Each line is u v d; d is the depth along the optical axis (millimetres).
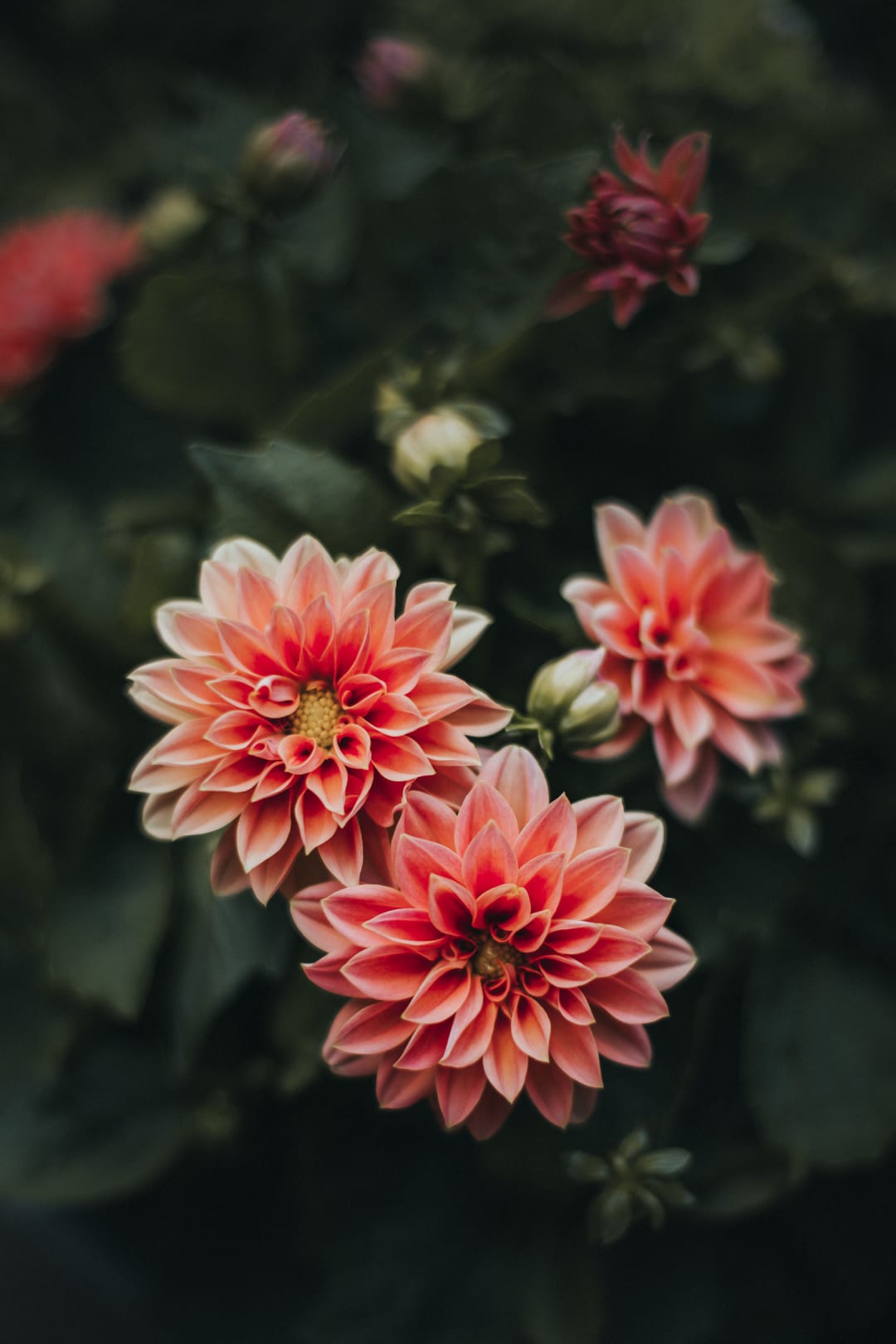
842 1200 606
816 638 574
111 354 755
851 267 642
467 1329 558
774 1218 608
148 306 615
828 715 565
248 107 703
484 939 442
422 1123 581
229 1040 604
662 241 505
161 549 557
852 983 572
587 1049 425
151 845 593
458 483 494
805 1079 557
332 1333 562
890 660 596
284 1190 640
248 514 503
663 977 434
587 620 475
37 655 616
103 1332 787
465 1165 580
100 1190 585
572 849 428
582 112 628
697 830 528
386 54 638
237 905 520
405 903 427
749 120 678
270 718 441
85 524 708
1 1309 803
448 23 721
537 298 601
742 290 617
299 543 451
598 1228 499
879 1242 600
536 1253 563
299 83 809
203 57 875
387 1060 436
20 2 921
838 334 634
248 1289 621
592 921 432
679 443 598
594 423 591
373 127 686
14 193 837
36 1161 594
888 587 615
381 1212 577
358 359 656
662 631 487
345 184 686
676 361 584
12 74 860
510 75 625
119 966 565
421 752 431
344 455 602
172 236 654
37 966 638
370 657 443
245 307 625
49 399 746
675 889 518
